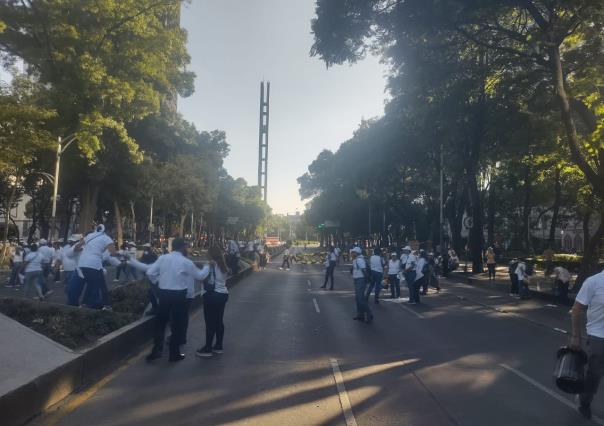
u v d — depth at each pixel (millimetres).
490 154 34906
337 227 94000
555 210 44656
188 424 6098
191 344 10750
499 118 27516
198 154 62062
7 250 38594
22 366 6762
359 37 19375
